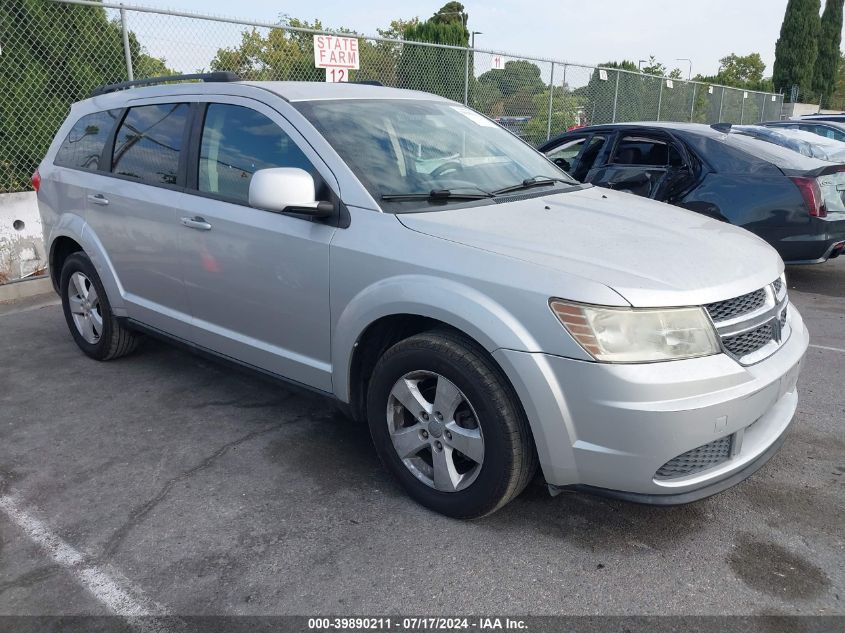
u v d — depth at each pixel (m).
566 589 2.52
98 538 2.83
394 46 9.82
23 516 2.99
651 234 2.95
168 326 4.09
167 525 2.92
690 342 2.45
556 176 3.94
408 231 2.89
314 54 8.56
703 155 6.46
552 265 2.55
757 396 2.56
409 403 2.92
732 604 2.44
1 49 6.72
